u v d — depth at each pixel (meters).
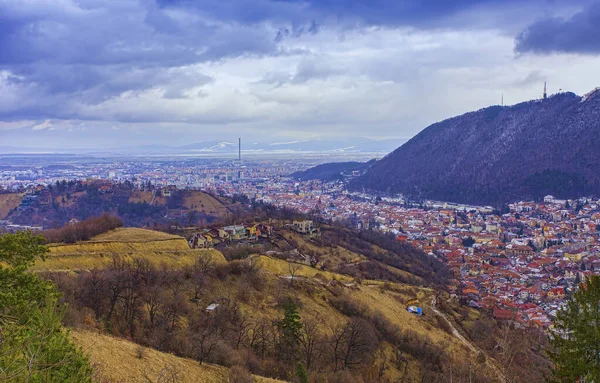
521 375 44.56
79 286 51.22
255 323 57.91
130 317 48.59
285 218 165.12
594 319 29.05
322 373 49.81
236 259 87.50
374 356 58.16
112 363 34.53
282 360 50.19
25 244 29.44
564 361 29.77
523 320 102.50
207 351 43.91
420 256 165.88
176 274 65.19
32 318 21.80
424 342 67.00
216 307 58.16
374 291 92.62
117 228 95.62
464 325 86.31
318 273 90.38
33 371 16.92
